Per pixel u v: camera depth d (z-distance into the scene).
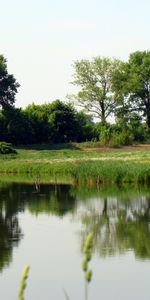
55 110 92.38
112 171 45.50
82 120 96.56
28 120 90.25
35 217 29.97
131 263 20.06
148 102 102.44
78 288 17.61
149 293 16.83
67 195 38.84
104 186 43.97
